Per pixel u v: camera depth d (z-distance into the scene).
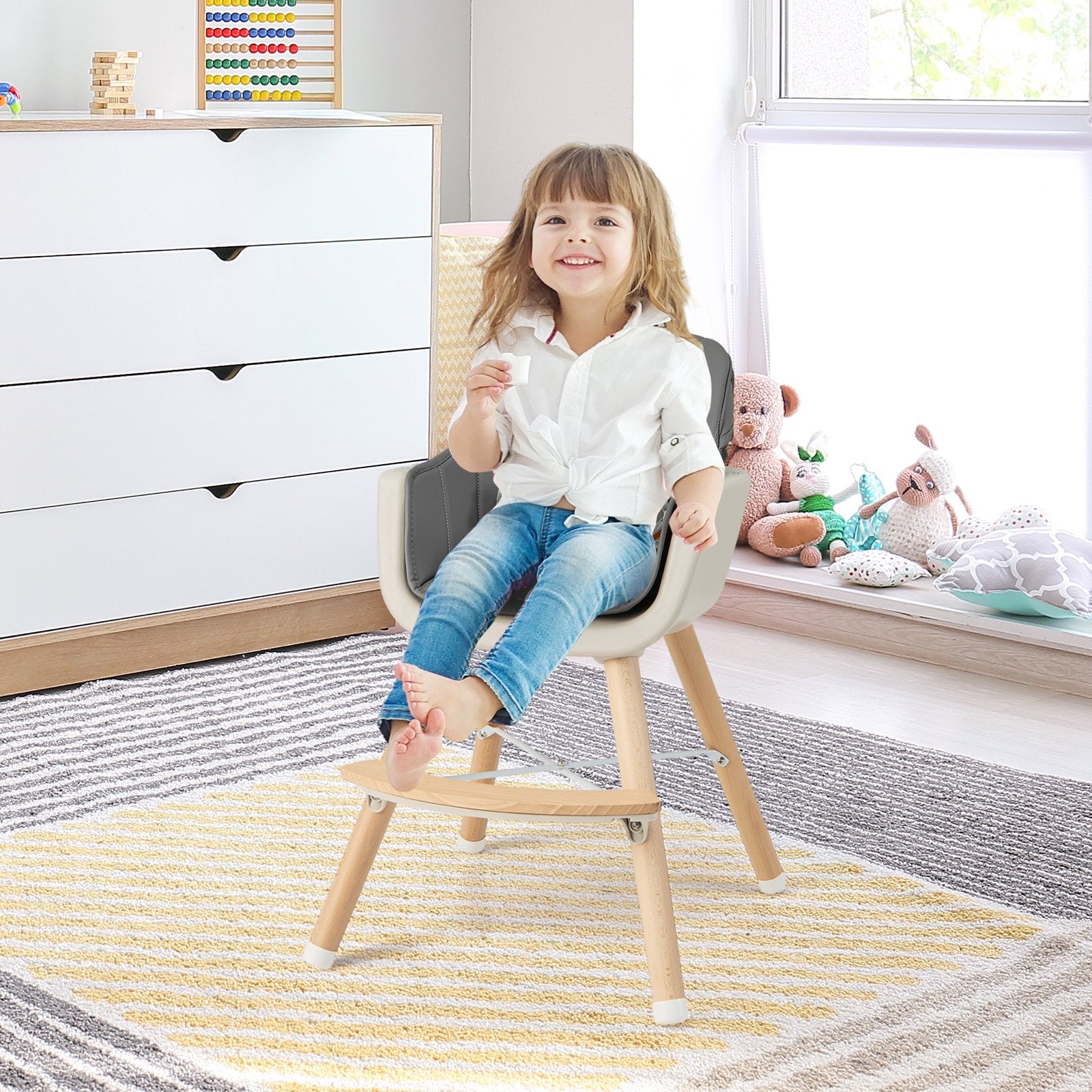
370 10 3.34
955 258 3.12
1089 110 2.86
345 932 1.71
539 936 1.72
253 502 2.70
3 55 2.77
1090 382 2.95
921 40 3.12
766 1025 1.51
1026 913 1.79
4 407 2.40
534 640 1.51
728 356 1.82
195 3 2.97
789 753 2.34
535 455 1.72
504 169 3.51
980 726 2.49
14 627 2.48
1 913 1.74
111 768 2.21
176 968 1.62
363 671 2.70
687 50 3.25
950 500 3.16
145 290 2.50
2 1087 1.36
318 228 2.67
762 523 3.20
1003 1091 1.39
